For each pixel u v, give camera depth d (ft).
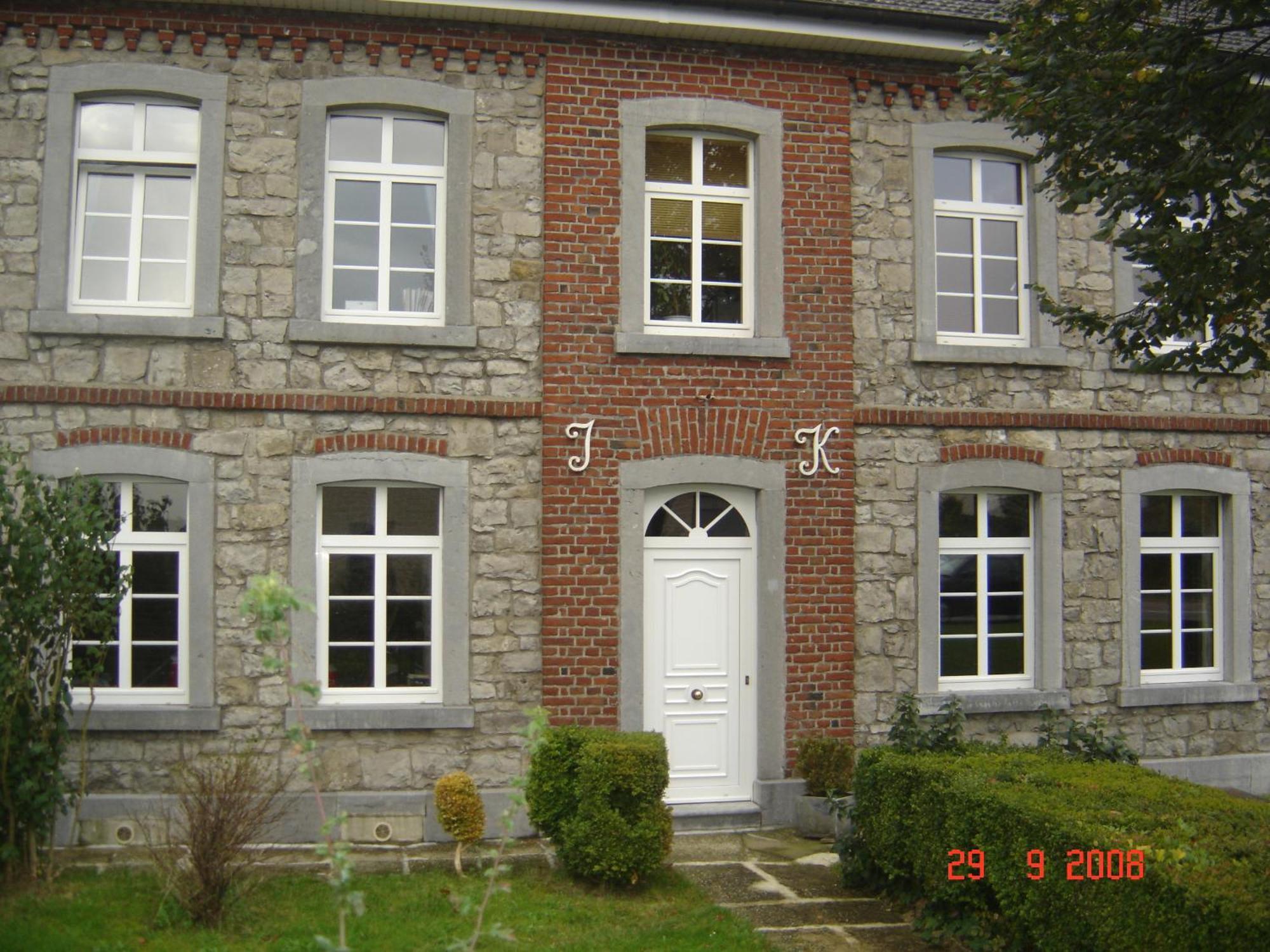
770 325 32.53
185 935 21.49
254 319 30.07
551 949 21.25
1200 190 22.54
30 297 29.37
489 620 30.66
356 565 30.63
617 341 31.32
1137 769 24.20
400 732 30.04
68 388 29.12
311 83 30.58
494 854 19.90
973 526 34.35
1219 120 22.94
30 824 24.58
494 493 30.83
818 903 24.67
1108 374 35.01
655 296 32.68
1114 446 34.99
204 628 29.40
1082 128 24.23
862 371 33.17
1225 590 36.29
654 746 25.16
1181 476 35.45
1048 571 34.22
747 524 32.60
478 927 17.87
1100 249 35.24
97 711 28.91
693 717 32.07
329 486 30.58
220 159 30.17
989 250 35.04
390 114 31.45
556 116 31.53
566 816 25.72
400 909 23.40
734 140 33.35
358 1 30.17
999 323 34.99
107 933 21.44
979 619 34.19
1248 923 15.74
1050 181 25.55
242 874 23.49
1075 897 18.81
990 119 26.63
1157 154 23.56
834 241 33.06
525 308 31.30
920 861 23.08
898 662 32.91
